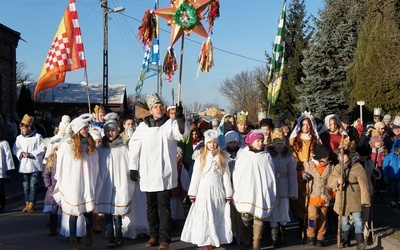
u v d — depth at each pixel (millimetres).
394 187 10969
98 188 7945
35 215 10938
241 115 9430
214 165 7410
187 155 10203
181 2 7938
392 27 21734
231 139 8344
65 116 9055
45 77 10242
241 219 8180
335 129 9031
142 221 8672
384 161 11133
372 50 22062
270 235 8969
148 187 7680
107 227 7969
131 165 7867
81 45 10273
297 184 8156
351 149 8844
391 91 21594
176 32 7902
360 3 27391
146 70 13758
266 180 7574
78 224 7566
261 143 7664
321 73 27984
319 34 28281
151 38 8500
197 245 7492
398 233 8273
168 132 7730
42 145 11273
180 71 7832
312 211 8117
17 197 13188
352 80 24375
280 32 12172
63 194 7547
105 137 8133
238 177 7621
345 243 8117
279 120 12266
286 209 8094
